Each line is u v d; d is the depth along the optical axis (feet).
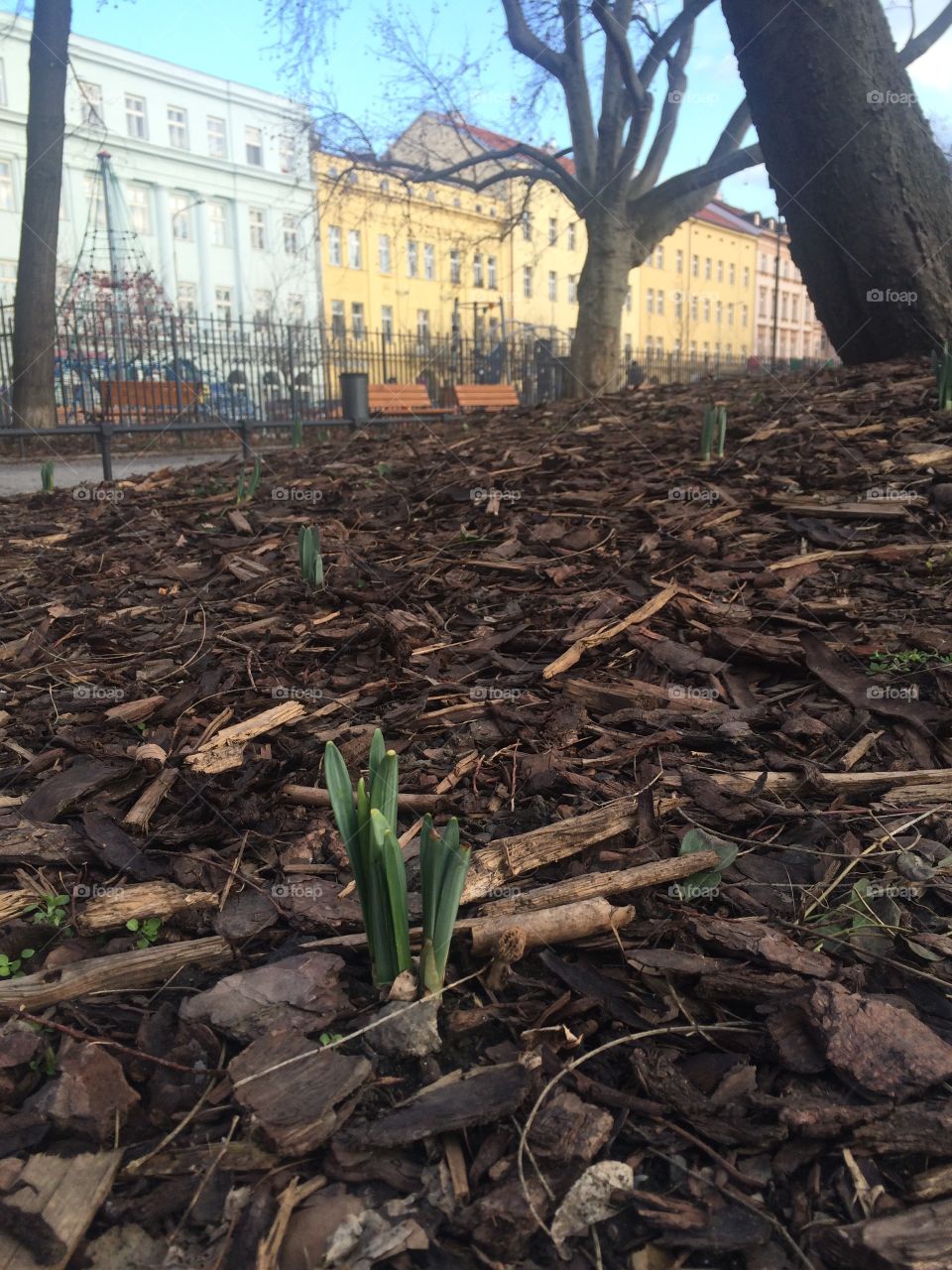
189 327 47.57
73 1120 3.82
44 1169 3.63
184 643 9.21
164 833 5.78
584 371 48.49
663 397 24.56
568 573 10.50
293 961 4.67
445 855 4.32
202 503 17.10
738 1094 3.88
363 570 11.36
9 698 8.12
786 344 220.23
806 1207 3.45
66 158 104.12
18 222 102.47
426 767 6.57
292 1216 3.46
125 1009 4.47
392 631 8.86
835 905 5.04
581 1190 3.51
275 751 6.83
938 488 11.33
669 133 48.32
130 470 30.17
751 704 7.29
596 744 6.76
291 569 11.71
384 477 17.31
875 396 17.43
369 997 4.49
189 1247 3.37
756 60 21.17
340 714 7.45
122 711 7.49
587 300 48.14
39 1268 3.29
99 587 11.68
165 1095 3.97
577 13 45.65
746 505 12.25
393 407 38.47
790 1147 3.70
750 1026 4.26
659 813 5.88
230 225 120.26
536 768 6.45
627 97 45.85
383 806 4.44
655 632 8.71
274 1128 3.71
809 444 14.78
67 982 4.49
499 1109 3.80
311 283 127.65
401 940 4.38
